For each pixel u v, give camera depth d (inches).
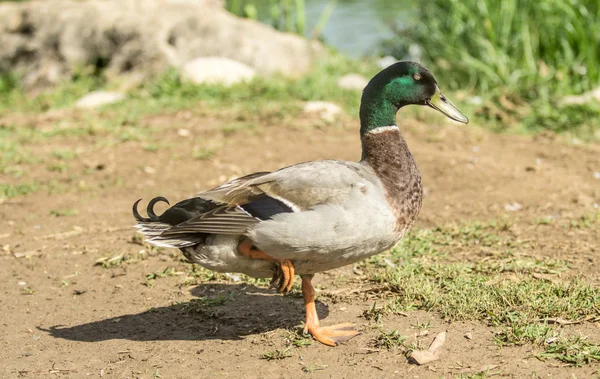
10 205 506.0
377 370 287.0
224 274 390.3
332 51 890.7
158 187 536.4
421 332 313.7
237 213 293.4
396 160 314.5
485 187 526.3
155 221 307.0
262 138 631.8
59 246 438.3
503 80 748.6
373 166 313.7
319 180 295.4
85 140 636.7
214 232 290.8
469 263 393.1
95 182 545.0
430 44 844.0
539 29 776.3
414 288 351.3
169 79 772.0
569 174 550.9
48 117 700.0
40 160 585.6
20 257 424.2
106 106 721.0
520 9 789.9
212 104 710.5
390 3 1211.9
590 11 751.1
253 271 307.7
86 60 831.1
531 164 574.9
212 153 594.6
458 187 527.8
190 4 854.5
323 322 331.9
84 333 334.6
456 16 805.2
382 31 1017.5
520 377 275.6
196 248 301.4
